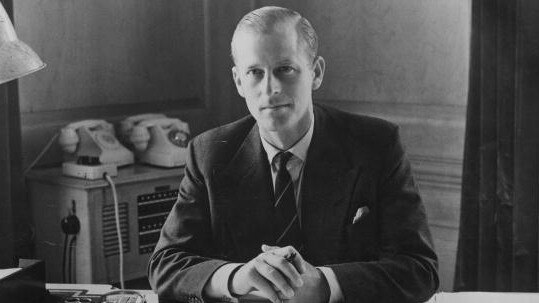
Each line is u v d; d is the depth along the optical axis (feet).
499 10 9.07
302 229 5.87
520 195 9.12
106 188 9.80
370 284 5.29
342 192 5.87
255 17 5.40
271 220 5.90
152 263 5.81
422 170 10.84
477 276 9.59
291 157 5.90
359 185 5.87
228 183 5.95
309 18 11.86
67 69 10.89
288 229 5.88
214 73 12.55
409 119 10.91
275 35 5.33
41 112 10.66
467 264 9.61
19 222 9.71
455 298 5.55
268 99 5.39
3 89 9.18
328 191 5.88
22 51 5.32
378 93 11.22
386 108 11.14
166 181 10.41
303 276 5.22
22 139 10.46
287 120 5.46
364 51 11.30
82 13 11.00
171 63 12.07
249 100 5.47
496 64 9.17
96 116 11.25
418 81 10.80
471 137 9.44
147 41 11.76
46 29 10.64
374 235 5.87
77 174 9.92
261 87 5.40
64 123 10.87
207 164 6.01
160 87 11.98
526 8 8.87
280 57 5.34
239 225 5.91
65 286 5.93
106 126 10.71
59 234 10.02
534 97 8.93
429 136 10.73
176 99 12.19
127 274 10.14
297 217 5.88
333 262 5.84
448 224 10.66
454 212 10.60
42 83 10.63
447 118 10.54
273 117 5.44
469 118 9.42
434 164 10.71
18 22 10.36
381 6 11.06
